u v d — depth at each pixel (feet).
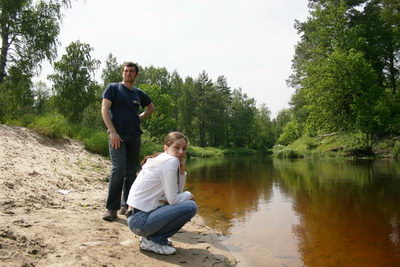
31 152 24.47
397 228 14.07
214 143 251.80
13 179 15.79
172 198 9.86
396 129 78.43
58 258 8.57
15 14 59.98
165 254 10.12
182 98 230.27
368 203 19.44
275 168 48.75
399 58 108.78
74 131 42.16
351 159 70.13
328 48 96.89
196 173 41.70
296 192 23.93
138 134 14.29
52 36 63.46
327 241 12.51
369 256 10.87
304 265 10.11
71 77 84.48
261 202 20.43
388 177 32.12
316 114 89.35
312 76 90.27
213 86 249.14
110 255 9.32
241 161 82.69
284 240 12.66
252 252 11.23
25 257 8.20
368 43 100.83
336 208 18.26
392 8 107.24
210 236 12.89
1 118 35.37
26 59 61.98
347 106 89.20
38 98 145.69
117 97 13.91
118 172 13.20
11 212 11.62
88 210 14.23
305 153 97.71
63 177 19.84
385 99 87.81
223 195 23.16
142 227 9.91
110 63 145.69
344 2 97.35
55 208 13.57
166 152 11.09
